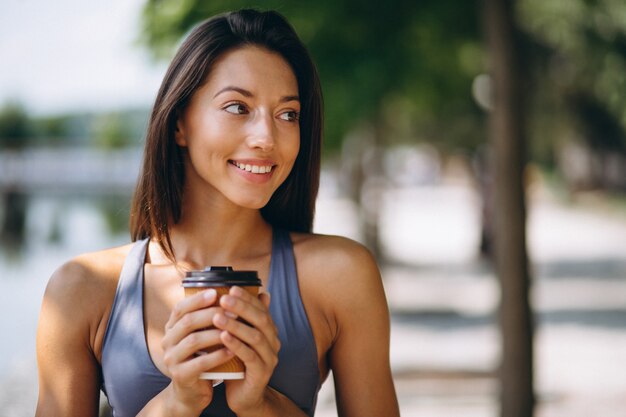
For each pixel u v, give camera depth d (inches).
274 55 86.0
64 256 917.2
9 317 539.8
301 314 86.6
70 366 85.4
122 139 1911.9
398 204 1791.3
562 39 462.6
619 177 1672.0
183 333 70.9
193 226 89.9
